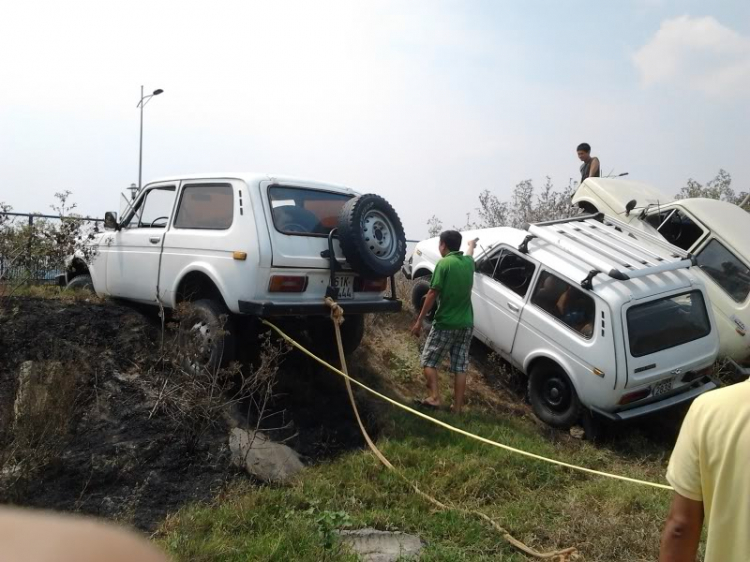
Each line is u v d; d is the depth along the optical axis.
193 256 6.09
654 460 6.69
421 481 5.12
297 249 5.86
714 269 8.55
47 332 5.89
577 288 7.16
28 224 6.93
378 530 4.38
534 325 7.50
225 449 5.15
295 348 6.89
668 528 2.19
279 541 3.88
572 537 4.45
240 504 4.39
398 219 6.52
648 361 6.83
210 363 5.71
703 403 2.11
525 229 8.80
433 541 4.27
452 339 6.93
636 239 8.39
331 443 5.74
